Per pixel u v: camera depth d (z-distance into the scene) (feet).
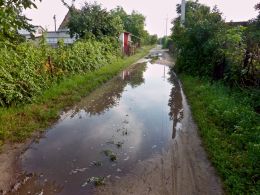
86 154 18.88
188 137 21.79
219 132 20.92
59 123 25.52
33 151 19.26
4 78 26.17
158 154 18.90
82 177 15.81
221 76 36.24
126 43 121.60
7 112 24.68
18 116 24.77
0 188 14.61
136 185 15.03
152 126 24.91
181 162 17.69
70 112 29.19
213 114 25.03
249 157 16.38
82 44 54.85
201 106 28.55
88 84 41.78
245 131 19.75
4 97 25.77
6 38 16.81
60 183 15.19
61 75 39.73
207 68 42.55
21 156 18.40
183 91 41.11
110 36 81.25
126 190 14.55
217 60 37.86
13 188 14.66
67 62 42.91
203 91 33.81
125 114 28.96
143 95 38.75
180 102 34.12
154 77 57.41
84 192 14.35
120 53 92.99
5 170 16.46
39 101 29.84
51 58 38.58
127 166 17.16
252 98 26.03
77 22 73.67
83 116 27.99
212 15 50.34
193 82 42.96
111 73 55.72
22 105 27.32
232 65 31.55
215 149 18.43
